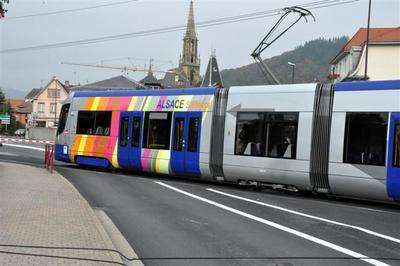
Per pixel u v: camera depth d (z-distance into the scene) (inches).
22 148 1585.9
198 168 752.3
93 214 432.5
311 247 360.2
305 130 642.2
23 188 580.1
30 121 4042.8
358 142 596.4
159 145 809.5
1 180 647.1
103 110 917.2
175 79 4648.1
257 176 687.7
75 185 693.3
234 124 714.8
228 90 731.4
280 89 676.1
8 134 3914.9
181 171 778.8
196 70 5536.4
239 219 465.7
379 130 579.8
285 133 661.9
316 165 629.0
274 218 475.2
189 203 555.8
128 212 493.4
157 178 823.7
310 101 642.8
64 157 979.3
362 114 595.8
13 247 301.4
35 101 4707.2
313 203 593.9
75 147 957.8
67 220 399.2
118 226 426.6
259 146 685.3
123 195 609.3
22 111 5487.2
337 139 613.0
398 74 2474.2
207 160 739.4
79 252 301.0
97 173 874.1
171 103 802.2
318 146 629.3
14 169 819.4
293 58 4077.3
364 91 597.6
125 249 348.2
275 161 665.6
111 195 607.2
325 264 314.7
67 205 473.4
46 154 889.5
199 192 651.5
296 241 378.6
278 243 370.6
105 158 901.8
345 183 606.5
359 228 437.7
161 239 379.6
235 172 709.9
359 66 2500.0
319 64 4074.8
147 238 382.6
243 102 709.3
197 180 816.3
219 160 725.9
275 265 310.0
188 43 5536.4
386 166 571.2
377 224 462.3
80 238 339.3
